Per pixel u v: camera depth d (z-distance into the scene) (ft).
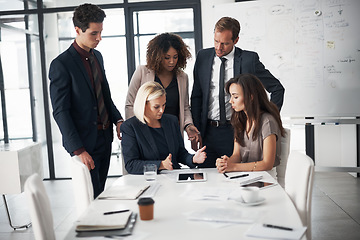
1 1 17.83
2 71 18.03
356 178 16.55
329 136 17.49
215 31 10.04
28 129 18.33
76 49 8.75
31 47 17.95
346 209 12.42
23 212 13.53
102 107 9.09
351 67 14.69
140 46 18.01
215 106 10.52
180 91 10.24
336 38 14.70
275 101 10.93
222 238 4.36
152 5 17.63
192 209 5.44
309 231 5.84
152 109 8.27
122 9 17.78
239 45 15.46
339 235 10.30
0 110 18.07
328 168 16.26
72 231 4.69
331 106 14.98
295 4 14.89
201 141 10.73
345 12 14.55
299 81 15.12
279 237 4.29
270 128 8.16
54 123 18.29
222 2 17.47
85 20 8.31
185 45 10.01
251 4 15.24
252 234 4.41
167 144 8.58
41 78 18.08
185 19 17.83
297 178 6.23
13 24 17.90
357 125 16.83
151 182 7.20
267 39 15.20
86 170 6.58
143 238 4.42
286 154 9.26
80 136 8.77
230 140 10.34
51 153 18.35
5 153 11.14
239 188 6.50
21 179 11.34
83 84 8.65
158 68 9.95
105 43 17.93
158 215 5.24
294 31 14.98
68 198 15.05
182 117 10.30
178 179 7.27
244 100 8.34
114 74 18.02
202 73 10.68
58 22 17.81
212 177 7.45
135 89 10.30
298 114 15.24
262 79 10.75
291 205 5.50
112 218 4.94
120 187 6.75
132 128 8.40
